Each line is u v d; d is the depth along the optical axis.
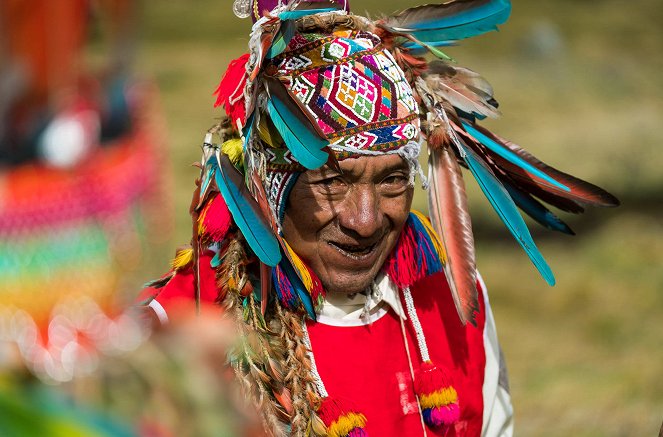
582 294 17.05
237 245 5.00
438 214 5.54
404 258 5.52
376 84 5.03
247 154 4.96
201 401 3.09
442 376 5.46
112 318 2.89
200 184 5.17
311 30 5.17
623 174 25.52
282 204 5.09
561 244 20.03
